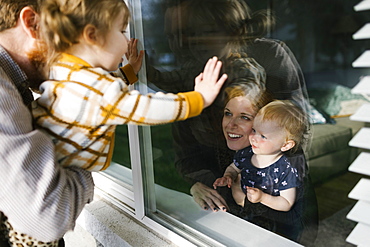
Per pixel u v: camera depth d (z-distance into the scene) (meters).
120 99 0.74
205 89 0.86
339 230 0.71
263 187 0.86
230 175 0.94
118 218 1.31
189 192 1.09
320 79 0.66
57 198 0.73
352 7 0.58
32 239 0.83
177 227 1.15
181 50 0.95
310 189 0.75
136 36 1.09
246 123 0.85
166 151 1.13
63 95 0.75
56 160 0.75
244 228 0.95
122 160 1.52
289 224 0.83
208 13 0.85
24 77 0.87
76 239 1.52
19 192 0.69
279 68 0.73
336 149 0.66
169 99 0.77
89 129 0.78
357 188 0.60
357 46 0.58
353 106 0.61
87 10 0.72
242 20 0.78
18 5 0.79
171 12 0.95
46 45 0.79
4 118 0.69
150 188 1.24
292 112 0.73
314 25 0.64
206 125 0.96
